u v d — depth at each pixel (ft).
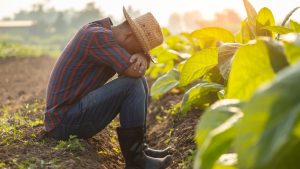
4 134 15.16
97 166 12.91
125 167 13.33
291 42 7.43
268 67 8.42
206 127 7.86
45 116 13.70
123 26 13.24
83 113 13.15
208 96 15.56
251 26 14.33
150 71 29.27
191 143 14.51
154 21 13.19
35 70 50.57
